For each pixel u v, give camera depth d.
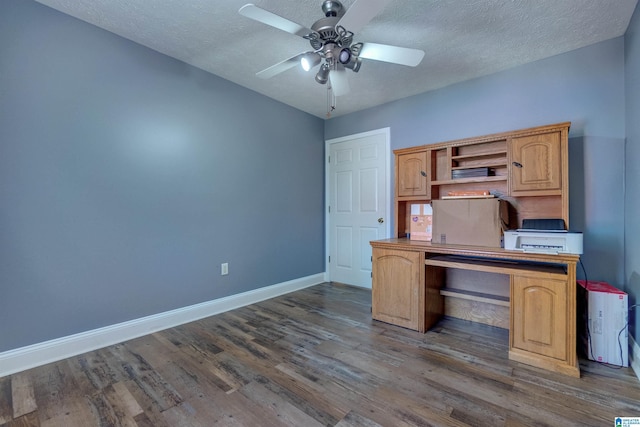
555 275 1.90
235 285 3.18
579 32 2.21
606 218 2.33
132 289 2.43
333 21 1.75
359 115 3.91
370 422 1.45
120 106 2.35
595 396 1.63
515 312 2.04
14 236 1.92
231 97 3.12
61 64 2.07
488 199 2.43
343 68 2.07
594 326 2.00
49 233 2.04
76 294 2.16
